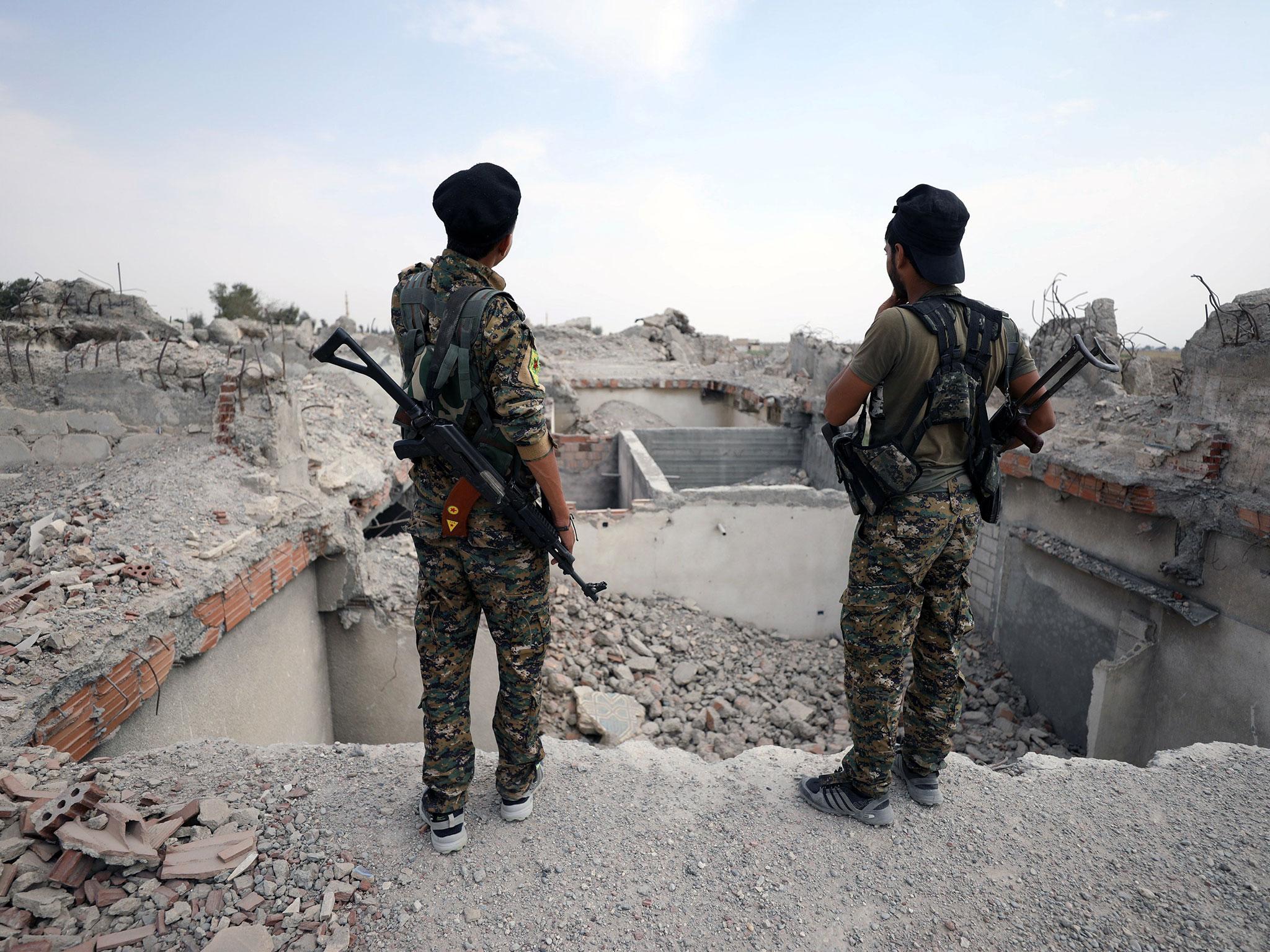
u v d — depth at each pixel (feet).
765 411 45.16
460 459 6.03
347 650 16.90
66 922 5.66
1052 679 21.83
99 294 20.52
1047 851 7.18
